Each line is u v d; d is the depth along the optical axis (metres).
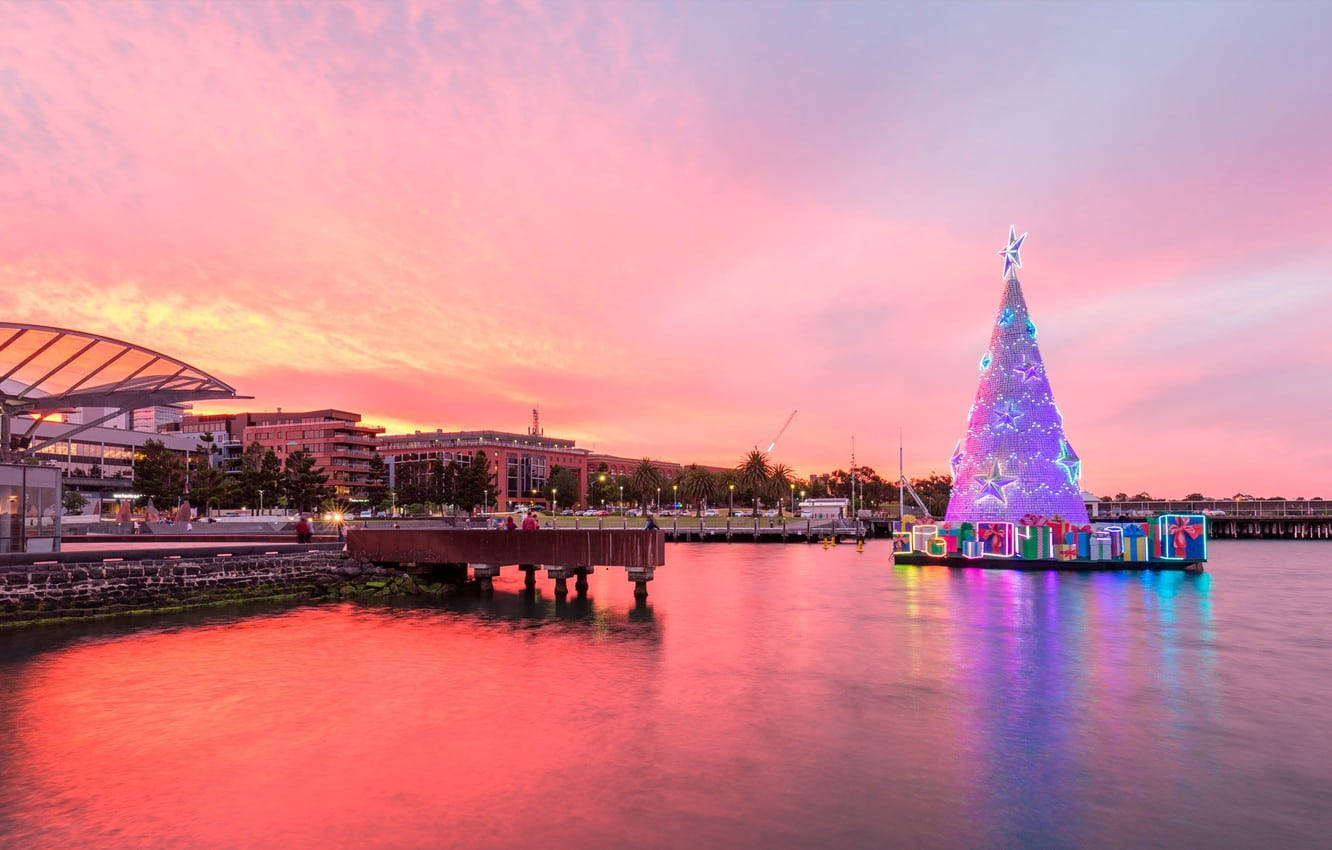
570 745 14.17
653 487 137.00
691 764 13.20
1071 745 14.38
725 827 10.70
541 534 36.50
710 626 28.05
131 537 46.38
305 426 164.38
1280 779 12.71
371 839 10.26
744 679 19.56
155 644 23.81
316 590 35.97
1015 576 48.94
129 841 10.18
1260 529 124.06
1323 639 25.83
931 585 43.50
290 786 12.10
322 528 81.44
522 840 10.26
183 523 71.12
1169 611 32.78
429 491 136.38
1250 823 11.00
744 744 14.30
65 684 18.64
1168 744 14.47
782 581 45.78
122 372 36.66
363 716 15.98
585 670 20.48
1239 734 15.10
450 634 25.98
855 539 102.94
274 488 109.44
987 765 13.27
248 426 176.25
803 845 10.16
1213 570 56.19
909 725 15.58
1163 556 51.31
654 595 37.84
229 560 33.69
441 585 38.47
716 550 81.12
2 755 13.52
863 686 18.86
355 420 172.75
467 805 11.39
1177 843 10.34
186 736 14.59
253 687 18.42
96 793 11.82
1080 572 51.44
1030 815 11.20
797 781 12.46
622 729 15.17
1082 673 20.45
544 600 35.38
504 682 19.08
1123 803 11.68
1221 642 25.27
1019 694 18.16
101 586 29.08
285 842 10.15
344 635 25.58
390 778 12.46
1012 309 57.47
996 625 28.72
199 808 11.25
